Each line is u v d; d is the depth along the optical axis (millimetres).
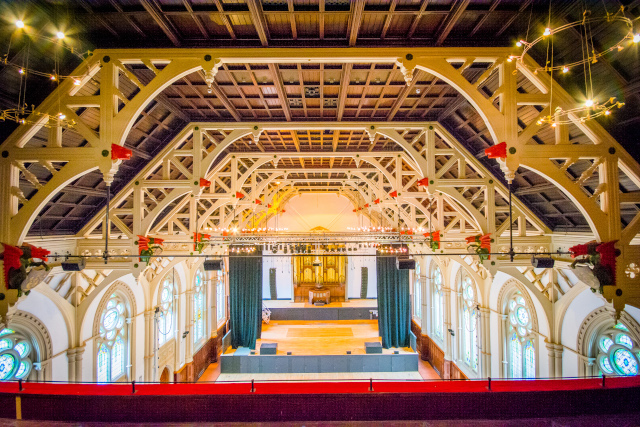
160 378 15945
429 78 8570
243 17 6188
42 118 6602
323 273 31812
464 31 6750
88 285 11617
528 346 12602
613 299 6656
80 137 8734
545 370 11594
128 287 13336
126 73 6746
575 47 6305
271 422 6109
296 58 6871
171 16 6172
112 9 6023
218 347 23000
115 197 10578
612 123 6789
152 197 11055
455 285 17938
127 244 10570
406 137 13703
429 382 6703
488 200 10781
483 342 14867
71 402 6125
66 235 10305
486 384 6566
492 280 14375
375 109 10703
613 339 9398
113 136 6645
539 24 6293
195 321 20047
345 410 6289
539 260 9180
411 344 23500
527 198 11008
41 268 6992
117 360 13016
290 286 31891
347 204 31094
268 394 6270
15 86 6645
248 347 22859
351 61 6953
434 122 11156
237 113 10969
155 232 13031
